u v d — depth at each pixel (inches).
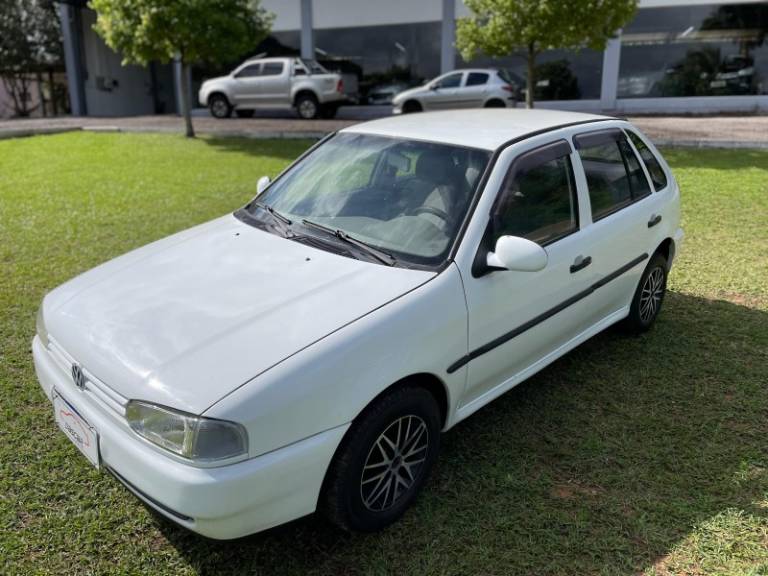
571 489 120.2
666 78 823.7
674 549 105.7
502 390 133.8
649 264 177.0
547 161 140.3
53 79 1025.5
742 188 355.9
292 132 610.9
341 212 136.6
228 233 140.0
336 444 97.7
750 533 109.0
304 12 912.3
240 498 89.6
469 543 107.7
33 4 969.5
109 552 105.9
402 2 878.4
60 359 111.6
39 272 228.5
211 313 107.3
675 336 183.2
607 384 157.5
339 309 105.8
